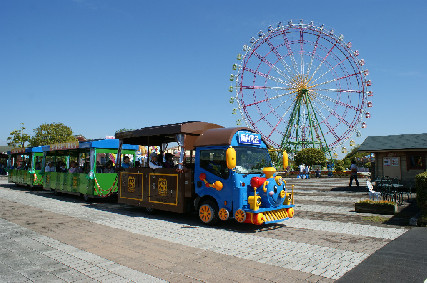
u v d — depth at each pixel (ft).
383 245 20.65
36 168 64.13
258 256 18.39
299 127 152.25
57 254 18.70
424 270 15.47
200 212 28.71
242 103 130.82
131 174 37.19
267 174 26.00
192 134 32.22
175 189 31.40
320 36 133.49
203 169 28.66
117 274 15.29
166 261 17.39
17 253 18.90
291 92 148.87
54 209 37.37
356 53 130.41
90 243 21.36
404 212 33.78
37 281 14.33
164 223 29.09
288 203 28.14
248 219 25.13
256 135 29.48
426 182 26.55
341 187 69.31
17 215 32.76
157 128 34.06
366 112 128.98
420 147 56.34
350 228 26.30
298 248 20.15
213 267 16.40
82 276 14.99
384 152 61.62
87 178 44.96
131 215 33.78
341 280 14.39
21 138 152.87
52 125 160.56
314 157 155.84
